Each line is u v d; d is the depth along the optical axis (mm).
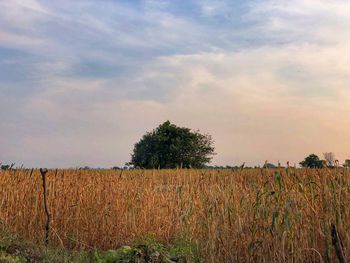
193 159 61625
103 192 13656
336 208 7922
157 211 13188
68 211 13180
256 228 8625
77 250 11828
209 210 9383
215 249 8938
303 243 8039
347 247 7598
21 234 12875
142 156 61375
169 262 9281
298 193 8516
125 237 12625
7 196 13609
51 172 15211
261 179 9883
